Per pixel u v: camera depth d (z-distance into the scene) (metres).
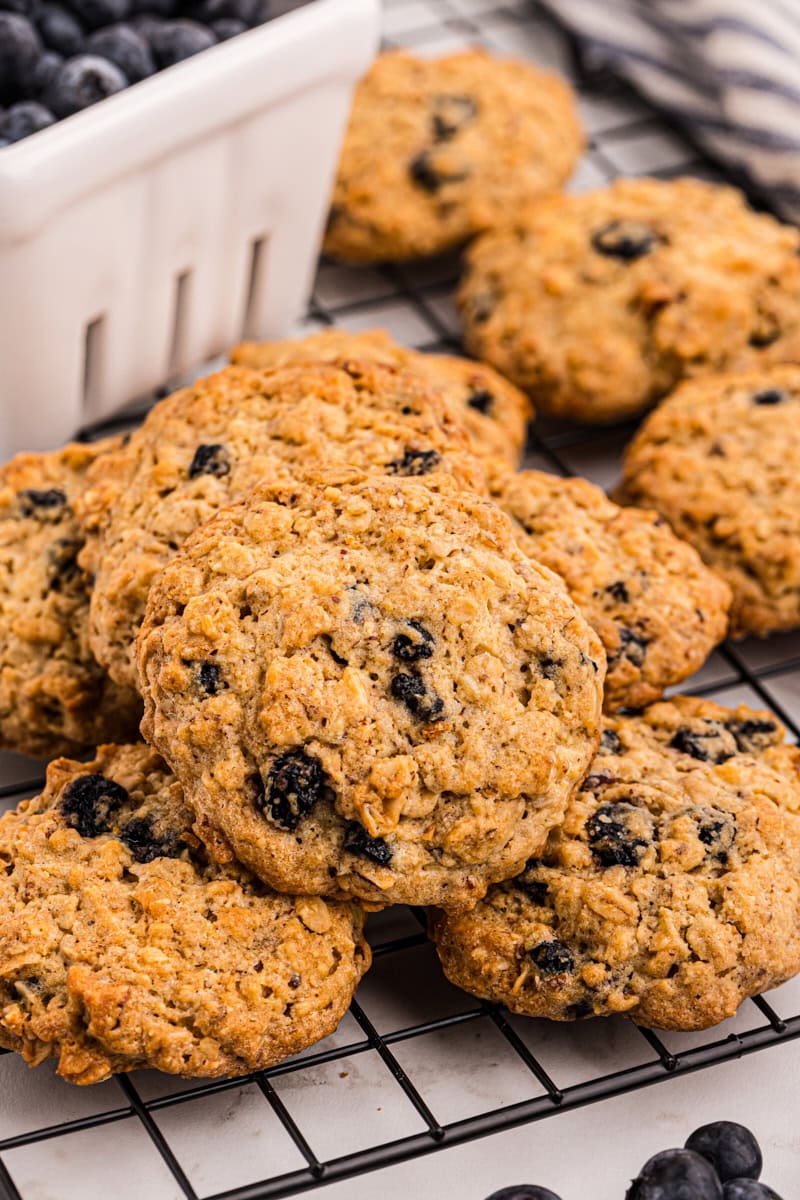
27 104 0.62
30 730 0.58
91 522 0.58
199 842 0.54
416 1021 0.56
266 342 0.68
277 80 0.63
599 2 0.76
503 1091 0.55
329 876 0.53
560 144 0.73
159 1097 0.54
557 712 0.54
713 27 0.73
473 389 0.65
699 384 0.65
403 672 0.54
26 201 0.59
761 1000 0.56
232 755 0.53
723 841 0.55
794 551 0.62
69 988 0.52
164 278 0.65
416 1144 0.53
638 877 0.55
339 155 0.71
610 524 0.60
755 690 0.62
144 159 0.61
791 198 0.73
